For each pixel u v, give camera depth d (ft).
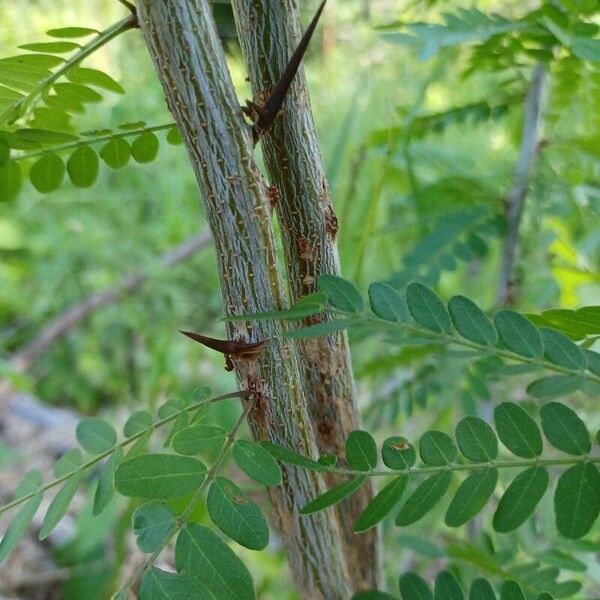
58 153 1.30
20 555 2.97
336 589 1.13
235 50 1.41
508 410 0.97
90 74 1.20
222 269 1.03
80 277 4.79
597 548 1.52
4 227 4.74
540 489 0.94
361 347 2.46
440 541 2.10
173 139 1.28
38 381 4.47
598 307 1.00
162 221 4.99
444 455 0.98
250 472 0.94
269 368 1.03
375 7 3.26
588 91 1.64
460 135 3.12
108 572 2.70
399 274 1.82
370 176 2.43
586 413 1.90
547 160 1.76
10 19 4.93
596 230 2.16
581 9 1.32
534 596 1.33
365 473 0.97
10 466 3.56
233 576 0.87
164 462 0.93
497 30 1.36
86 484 2.89
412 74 3.06
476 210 1.86
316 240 1.11
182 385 3.47
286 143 1.08
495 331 1.00
